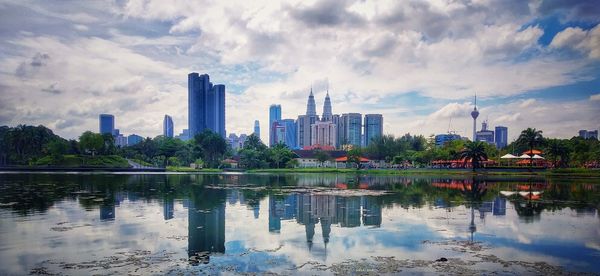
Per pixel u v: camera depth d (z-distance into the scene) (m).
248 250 20.62
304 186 65.81
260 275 16.45
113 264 17.84
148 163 183.62
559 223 29.17
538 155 120.25
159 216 31.36
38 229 25.64
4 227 26.25
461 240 23.28
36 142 156.62
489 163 131.88
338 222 29.22
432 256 19.62
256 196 47.44
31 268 17.22
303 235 24.50
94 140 151.25
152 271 16.89
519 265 18.09
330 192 53.72
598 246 21.88
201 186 63.12
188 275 16.36
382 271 17.08
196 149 161.38
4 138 154.00
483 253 20.25
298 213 33.59
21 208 34.88
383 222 29.33
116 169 124.00
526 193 53.00
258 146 170.88
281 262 18.39
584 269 17.53
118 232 24.92
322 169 138.00
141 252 19.97
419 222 29.33
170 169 136.38
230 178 91.81
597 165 121.81
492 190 57.97
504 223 29.06
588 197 47.62
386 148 186.25
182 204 38.94
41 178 80.56
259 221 29.52
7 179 76.44
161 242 22.27
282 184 71.06
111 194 47.56
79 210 34.06
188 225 27.58
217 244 21.89
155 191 52.47
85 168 122.62
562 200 44.19
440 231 25.92
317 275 16.50
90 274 16.44
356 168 149.38
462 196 48.50
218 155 175.38
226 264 18.00
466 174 111.75
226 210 35.03
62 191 50.75
